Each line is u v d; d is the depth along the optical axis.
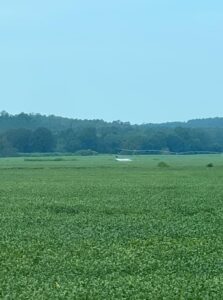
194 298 20.56
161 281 22.84
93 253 27.91
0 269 24.97
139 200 50.66
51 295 20.80
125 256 27.19
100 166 124.25
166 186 65.94
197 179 78.81
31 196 55.50
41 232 34.09
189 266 25.36
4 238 32.19
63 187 65.75
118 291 21.31
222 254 27.62
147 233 33.44
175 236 32.50
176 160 170.88
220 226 35.81
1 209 45.31
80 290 21.42
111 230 34.56
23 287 22.03
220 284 22.23
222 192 58.22
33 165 131.38
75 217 40.44
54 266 25.33
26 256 27.44
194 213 42.34
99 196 54.72
